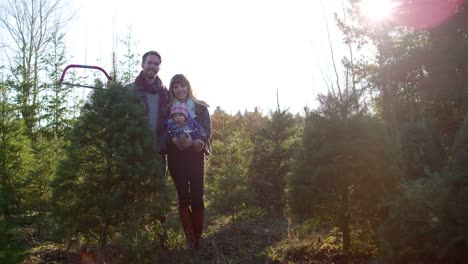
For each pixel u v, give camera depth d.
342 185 5.13
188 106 5.69
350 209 5.22
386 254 4.04
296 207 5.41
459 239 3.53
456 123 8.02
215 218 7.96
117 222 4.64
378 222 5.07
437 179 3.85
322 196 5.16
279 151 8.82
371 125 5.18
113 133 4.65
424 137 5.45
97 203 4.56
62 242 4.85
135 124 4.70
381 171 5.00
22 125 6.57
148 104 5.66
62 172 4.62
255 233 6.61
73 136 4.69
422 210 3.81
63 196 4.66
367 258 5.12
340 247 5.61
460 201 3.56
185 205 5.54
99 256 4.62
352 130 5.15
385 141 5.15
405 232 3.91
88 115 4.70
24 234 5.56
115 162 4.53
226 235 6.51
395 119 6.35
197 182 5.59
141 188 4.70
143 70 5.69
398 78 9.45
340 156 5.14
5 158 6.13
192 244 5.50
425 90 9.09
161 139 5.52
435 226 3.70
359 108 5.41
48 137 11.38
